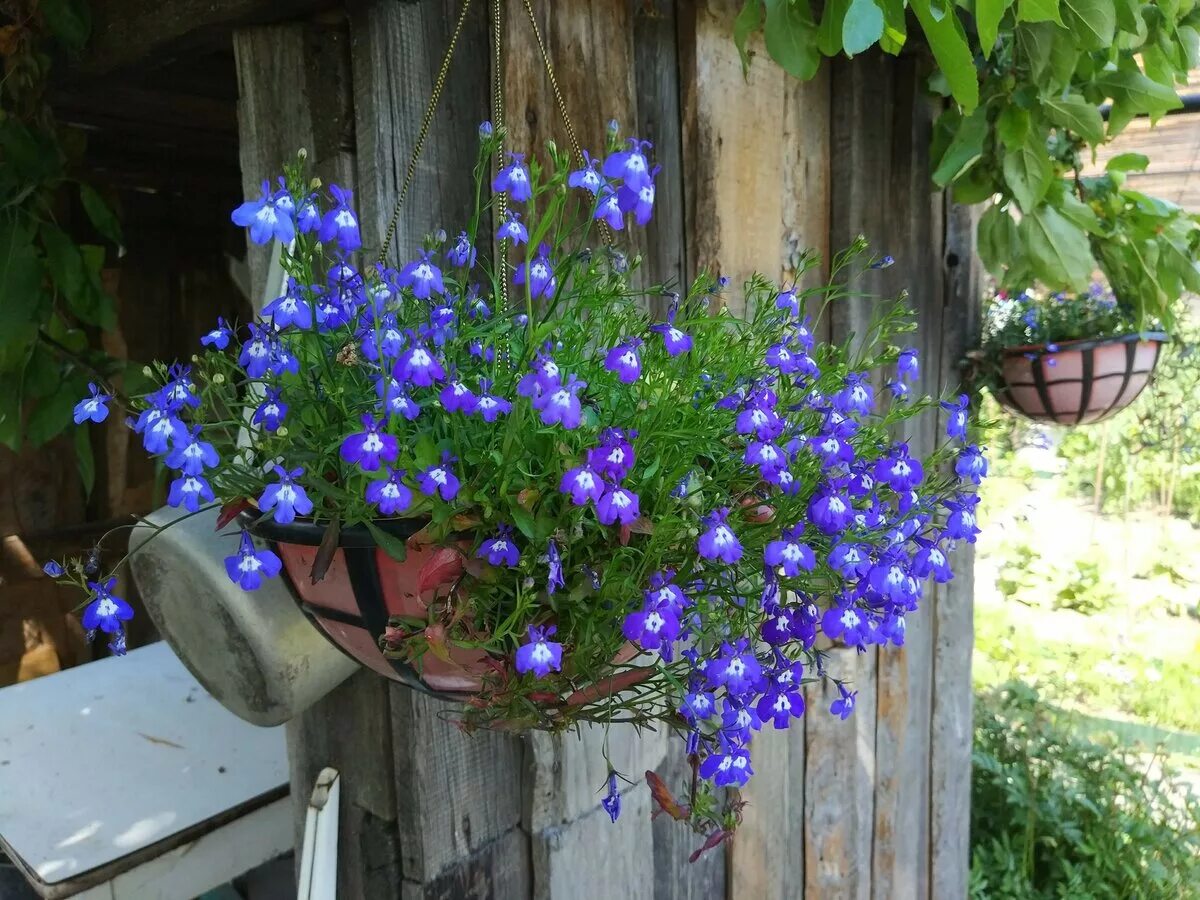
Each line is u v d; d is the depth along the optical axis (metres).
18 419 0.92
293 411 0.45
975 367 1.22
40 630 1.29
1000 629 2.63
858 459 0.51
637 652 0.48
